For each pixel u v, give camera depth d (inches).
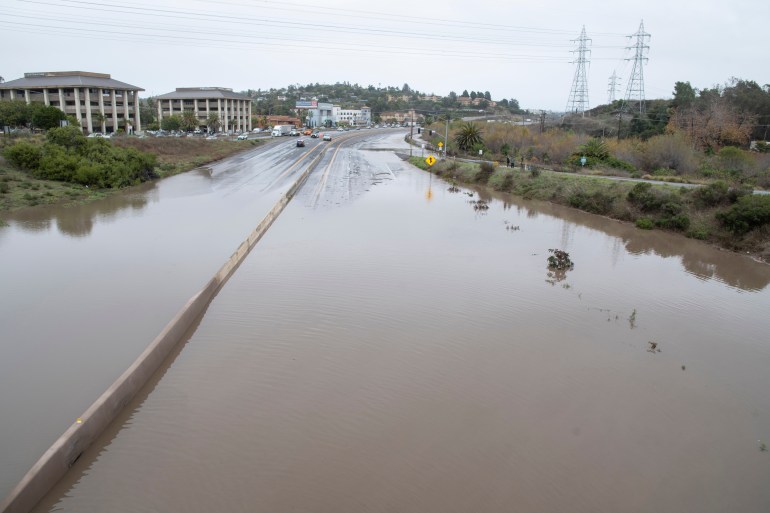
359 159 2527.1
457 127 3597.4
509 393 436.1
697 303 674.8
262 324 561.6
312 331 545.3
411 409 408.5
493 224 1127.6
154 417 396.8
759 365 508.4
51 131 1528.1
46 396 416.8
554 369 480.4
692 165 1868.8
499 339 538.3
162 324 550.9
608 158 2053.4
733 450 374.0
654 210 1179.3
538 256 868.6
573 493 324.5
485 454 357.7
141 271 724.7
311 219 1107.3
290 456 352.2
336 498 314.3
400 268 766.5
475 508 309.3
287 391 431.2
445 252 866.8
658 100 3703.3
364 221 1101.7
